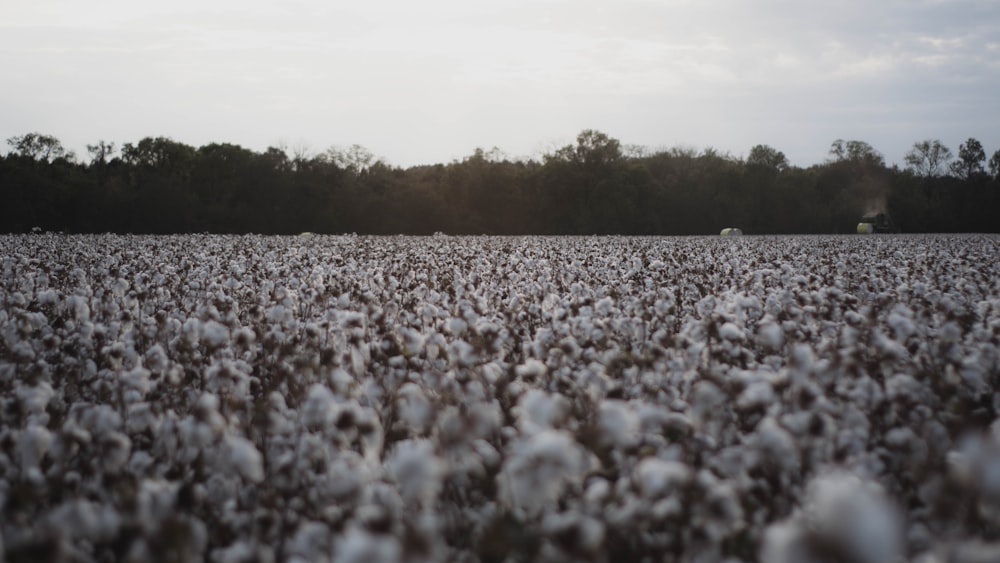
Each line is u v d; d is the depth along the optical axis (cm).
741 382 478
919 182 10525
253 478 457
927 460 441
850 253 2673
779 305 974
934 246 3384
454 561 400
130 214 7150
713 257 2308
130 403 570
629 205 8950
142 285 1245
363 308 1002
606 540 382
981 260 2077
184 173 8238
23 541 384
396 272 1596
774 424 424
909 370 636
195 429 463
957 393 589
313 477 468
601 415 398
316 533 391
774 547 262
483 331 719
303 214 7906
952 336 662
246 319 1105
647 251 2534
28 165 7331
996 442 347
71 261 1941
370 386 574
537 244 3134
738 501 398
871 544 244
